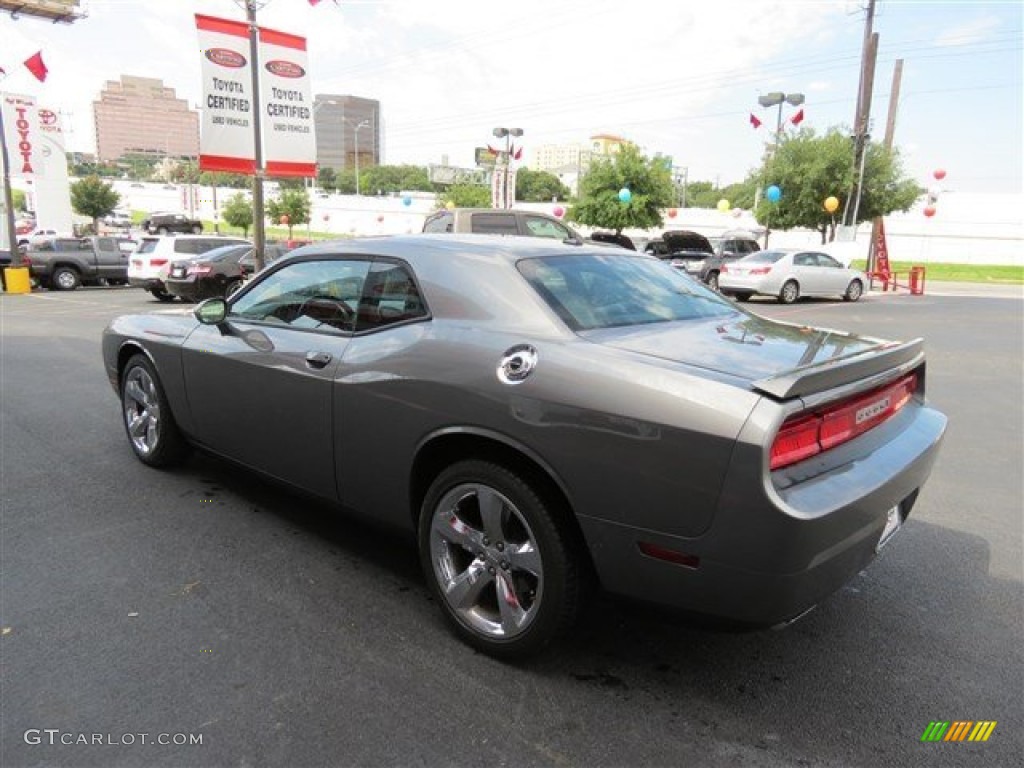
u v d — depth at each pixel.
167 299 19.50
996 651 2.99
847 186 28.53
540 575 2.64
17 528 3.97
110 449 5.39
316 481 3.52
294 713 2.50
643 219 36.16
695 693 2.67
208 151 14.32
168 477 4.79
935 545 4.07
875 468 2.57
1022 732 2.49
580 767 2.28
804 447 2.35
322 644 2.92
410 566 3.62
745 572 2.23
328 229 87.94
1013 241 51.81
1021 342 12.45
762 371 2.47
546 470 2.55
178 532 3.95
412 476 3.03
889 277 27.86
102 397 7.14
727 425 2.22
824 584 2.37
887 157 29.20
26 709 2.49
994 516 4.54
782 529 2.16
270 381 3.62
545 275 3.10
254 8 14.46
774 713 2.57
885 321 15.52
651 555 2.40
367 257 3.43
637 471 2.36
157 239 19.45
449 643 2.95
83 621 3.04
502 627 2.80
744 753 2.36
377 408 3.07
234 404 3.93
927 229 55.12
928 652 2.97
